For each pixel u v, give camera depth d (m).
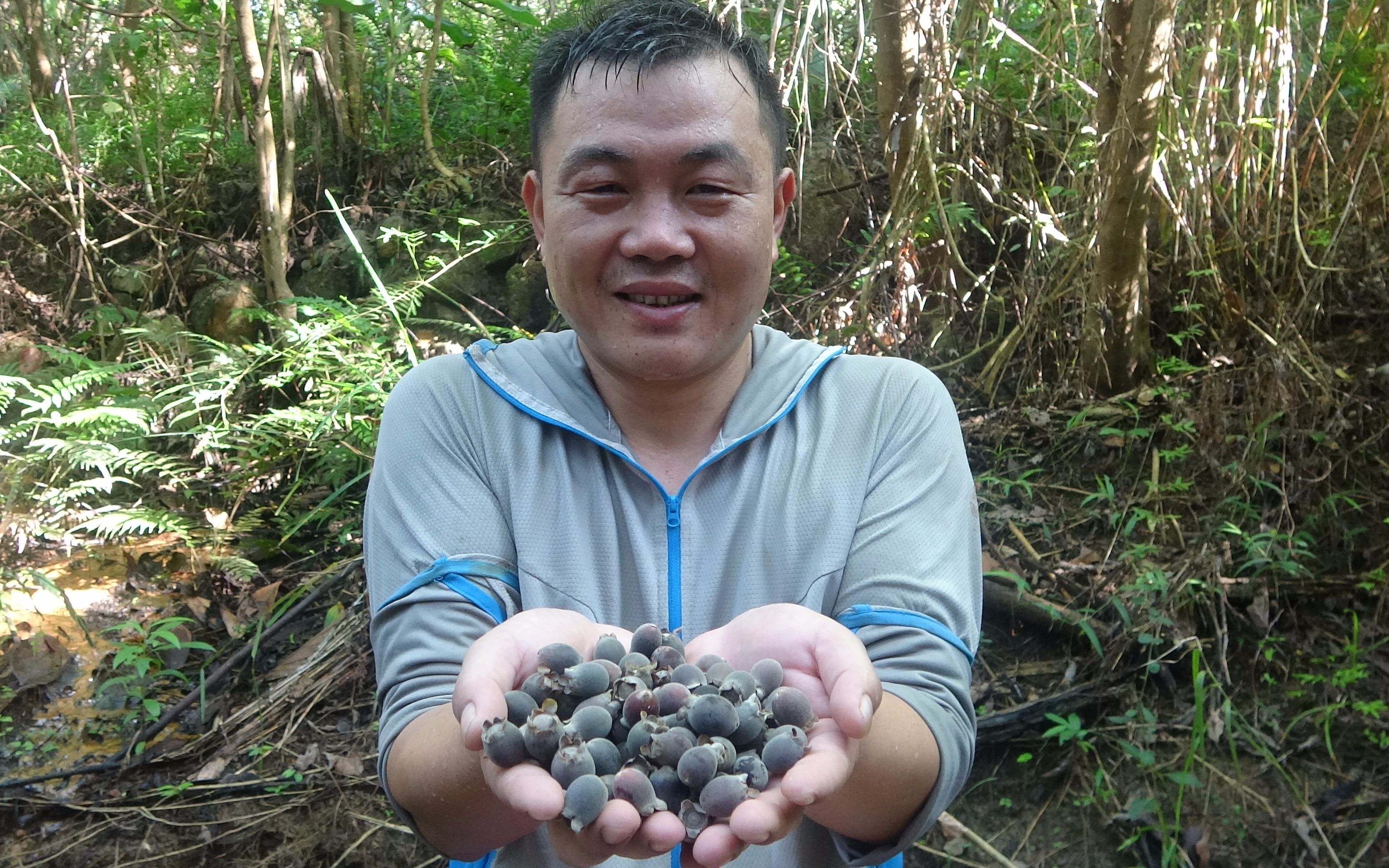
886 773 0.57
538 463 0.71
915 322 1.74
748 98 0.67
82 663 1.46
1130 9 1.50
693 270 0.67
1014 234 1.83
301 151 2.57
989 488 1.52
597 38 0.65
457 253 2.17
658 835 0.47
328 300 2.15
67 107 2.44
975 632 0.71
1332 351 1.52
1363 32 1.60
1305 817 1.10
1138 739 1.18
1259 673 1.24
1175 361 1.54
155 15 2.59
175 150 2.65
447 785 0.57
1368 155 1.56
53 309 2.41
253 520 1.71
